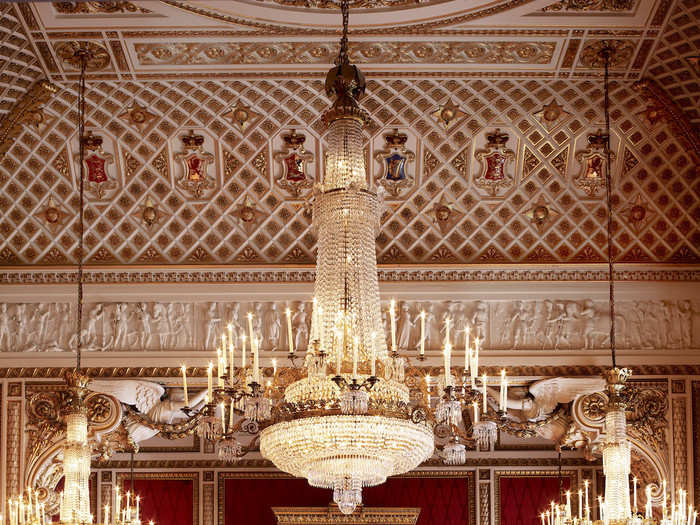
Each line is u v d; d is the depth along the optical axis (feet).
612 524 32.48
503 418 31.58
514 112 41.37
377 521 55.42
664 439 41.96
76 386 34.73
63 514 33.04
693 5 34.96
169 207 43.55
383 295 43.34
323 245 31.17
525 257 43.93
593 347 42.96
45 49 37.78
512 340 43.04
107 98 40.78
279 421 30.35
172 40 37.29
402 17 35.63
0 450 41.75
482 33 36.76
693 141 41.42
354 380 27.73
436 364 42.57
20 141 41.81
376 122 41.81
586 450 43.06
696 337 42.96
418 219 43.75
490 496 56.49
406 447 30.22
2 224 43.34
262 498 56.95
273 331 43.21
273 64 38.99
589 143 42.16
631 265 43.42
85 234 43.62
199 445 57.11
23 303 43.32
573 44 37.58
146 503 56.70
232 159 42.83
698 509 41.34
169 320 43.29
